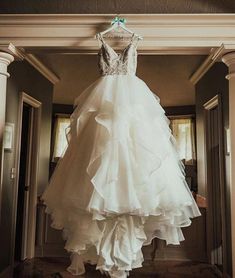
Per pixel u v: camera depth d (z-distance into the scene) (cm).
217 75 304
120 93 147
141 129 143
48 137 391
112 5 183
